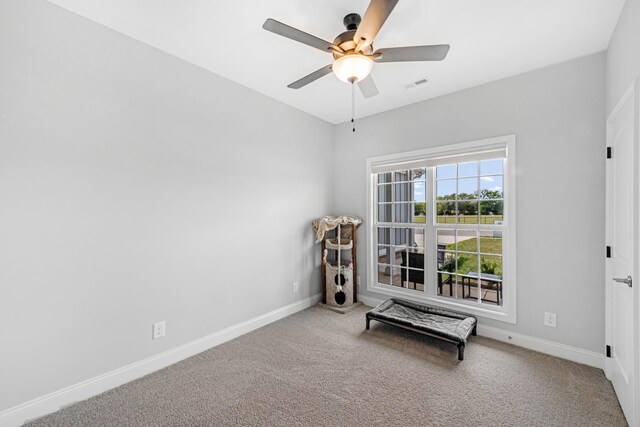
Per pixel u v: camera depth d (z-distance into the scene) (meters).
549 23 1.87
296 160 3.43
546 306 2.43
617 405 1.78
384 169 3.51
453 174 3.03
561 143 2.35
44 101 1.69
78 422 1.64
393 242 3.54
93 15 1.83
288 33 1.57
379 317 2.81
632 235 1.56
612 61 1.98
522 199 2.53
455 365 2.24
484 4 1.71
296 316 3.29
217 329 2.61
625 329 1.75
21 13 1.61
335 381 2.04
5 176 1.57
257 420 1.67
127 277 2.04
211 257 2.57
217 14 1.82
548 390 1.92
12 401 1.60
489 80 2.67
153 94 2.18
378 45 2.12
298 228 3.47
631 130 1.64
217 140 2.61
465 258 2.97
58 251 1.75
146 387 1.97
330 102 3.24
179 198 2.34
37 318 1.68
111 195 1.96
